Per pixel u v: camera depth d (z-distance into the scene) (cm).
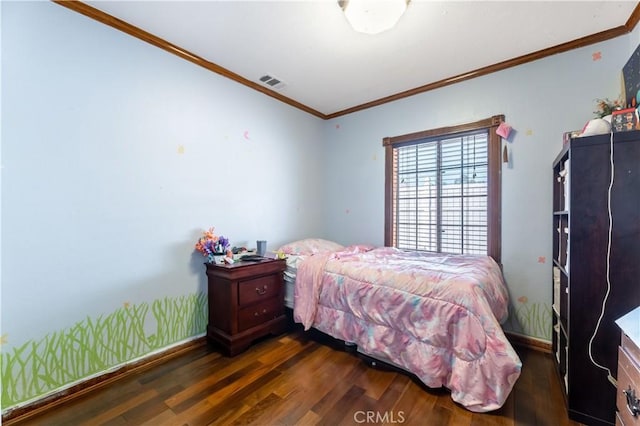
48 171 163
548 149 223
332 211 365
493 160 246
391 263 221
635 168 130
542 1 167
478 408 149
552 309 211
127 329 194
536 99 228
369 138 331
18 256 153
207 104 243
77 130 173
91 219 179
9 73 150
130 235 197
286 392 168
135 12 179
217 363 202
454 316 161
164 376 186
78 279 174
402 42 209
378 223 324
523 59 229
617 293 134
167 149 217
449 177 279
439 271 190
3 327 149
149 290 206
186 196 229
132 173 198
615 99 191
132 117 198
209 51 224
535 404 156
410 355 174
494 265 225
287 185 320
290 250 277
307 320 225
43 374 160
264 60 236
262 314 234
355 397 163
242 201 272
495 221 245
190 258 230
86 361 176
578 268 142
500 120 242
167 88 217
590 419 140
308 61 238
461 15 179
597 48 204
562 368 174
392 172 315
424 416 148
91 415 151
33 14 158
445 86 273
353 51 222
